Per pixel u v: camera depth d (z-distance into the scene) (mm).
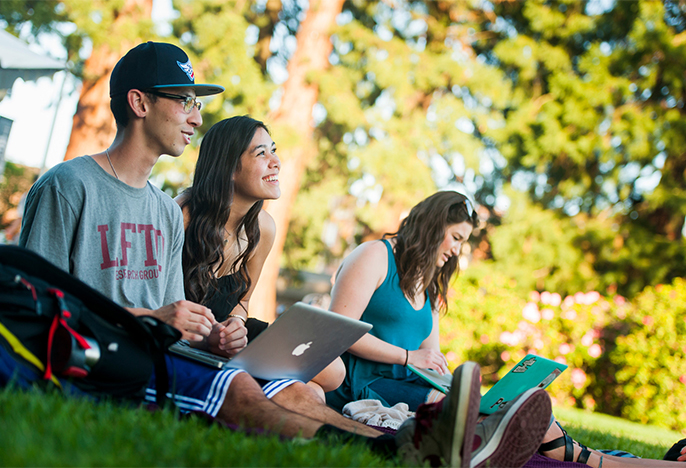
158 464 1459
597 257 16484
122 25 11922
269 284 14281
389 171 15344
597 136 16047
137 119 2674
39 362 1894
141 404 2092
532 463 2600
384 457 1961
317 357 2570
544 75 17516
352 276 3613
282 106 14922
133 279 2646
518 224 16219
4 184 14805
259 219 3639
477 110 17000
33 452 1332
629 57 16047
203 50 14297
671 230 16188
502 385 2809
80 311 1966
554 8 17609
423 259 3668
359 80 16266
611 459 2848
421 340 3816
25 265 1975
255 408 2115
